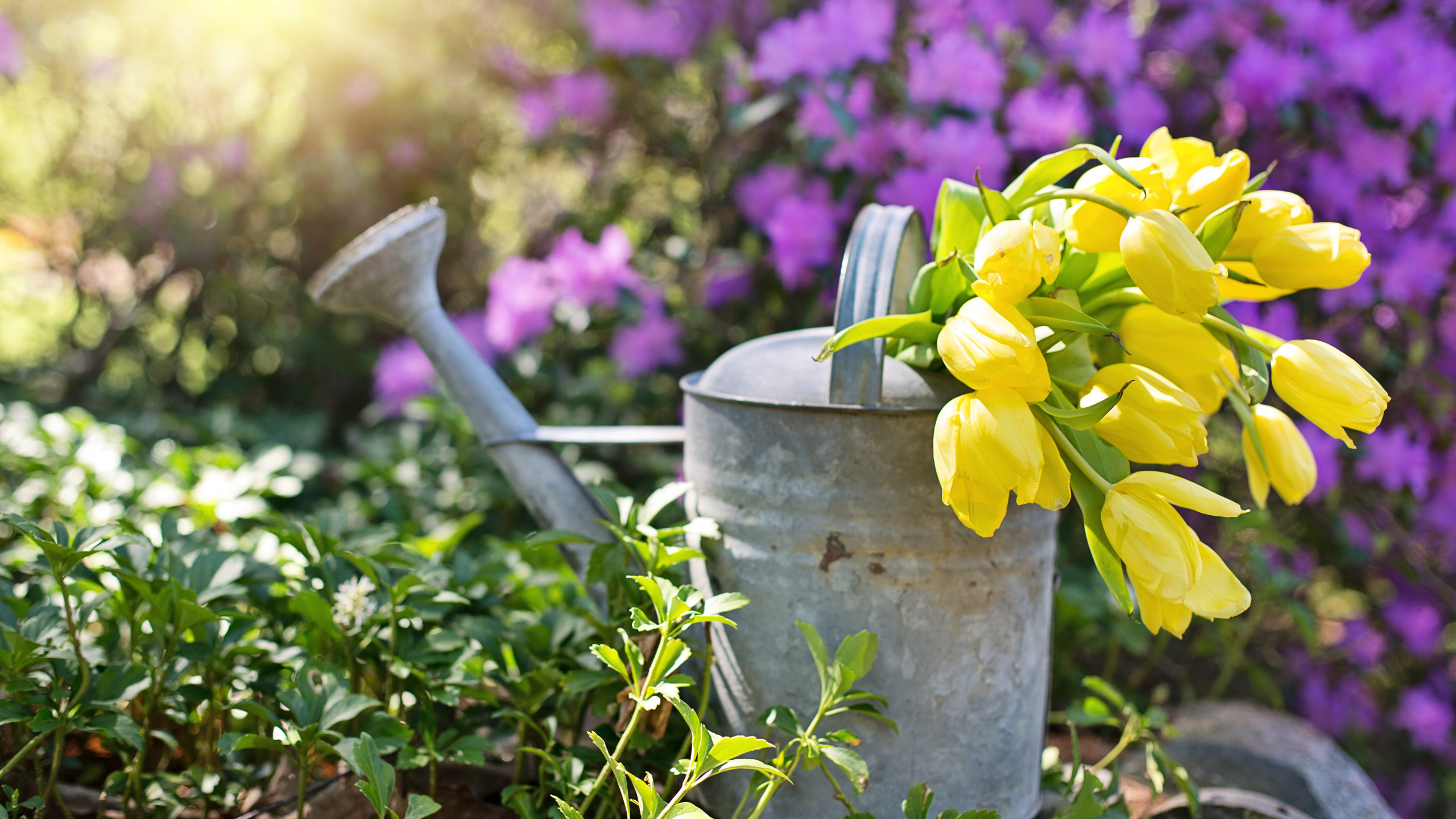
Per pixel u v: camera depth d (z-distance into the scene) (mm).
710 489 947
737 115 1854
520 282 2029
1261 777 1335
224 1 2650
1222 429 2035
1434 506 2000
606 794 946
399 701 1018
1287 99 1844
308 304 2809
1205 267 669
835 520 863
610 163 2455
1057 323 727
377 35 2545
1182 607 733
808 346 956
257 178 2797
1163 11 2068
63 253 3219
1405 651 2148
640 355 2051
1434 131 1865
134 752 1029
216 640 970
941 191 908
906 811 811
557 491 1054
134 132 3041
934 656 875
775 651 894
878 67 1846
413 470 2066
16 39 2645
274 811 1006
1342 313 1950
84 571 1007
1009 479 667
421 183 2686
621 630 797
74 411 1752
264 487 1542
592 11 2104
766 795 779
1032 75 1794
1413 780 1975
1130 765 1345
